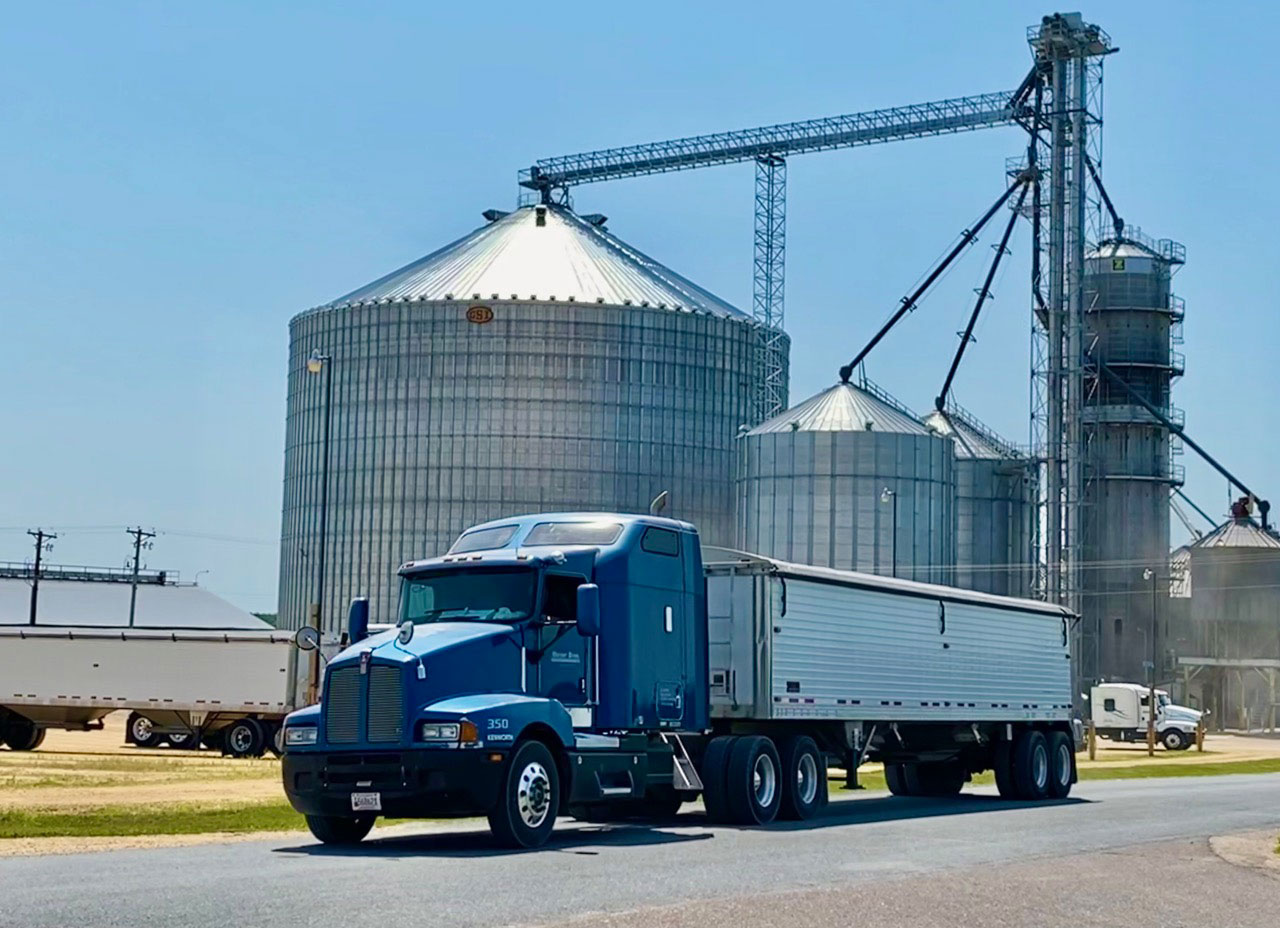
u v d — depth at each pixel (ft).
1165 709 286.05
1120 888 65.98
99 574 450.30
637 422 326.85
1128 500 348.79
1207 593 389.60
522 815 77.36
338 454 334.44
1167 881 69.00
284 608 349.61
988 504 346.54
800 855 75.05
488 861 69.72
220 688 192.65
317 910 52.60
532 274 333.62
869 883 64.03
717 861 71.36
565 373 324.60
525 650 81.51
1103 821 102.94
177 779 136.26
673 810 100.12
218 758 181.16
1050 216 318.45
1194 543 395.96
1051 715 135.13
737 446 316.81
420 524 325.83
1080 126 317.83
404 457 327.88
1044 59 320.91
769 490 305.12
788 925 52.26
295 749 79.15
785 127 368.89
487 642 79.82
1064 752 135.23
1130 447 348.18
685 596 92.43
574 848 77.66
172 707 194.70
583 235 353.72
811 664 102.47
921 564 301.22
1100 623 346.54
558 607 83.56
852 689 107.34
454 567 84.48
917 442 303.27
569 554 85.35
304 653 191.42
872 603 110.83
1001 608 128.77
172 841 81.00
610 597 86.12
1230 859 78.74
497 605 82.74
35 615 392.88
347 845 79.41
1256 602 387.34
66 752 191.21
